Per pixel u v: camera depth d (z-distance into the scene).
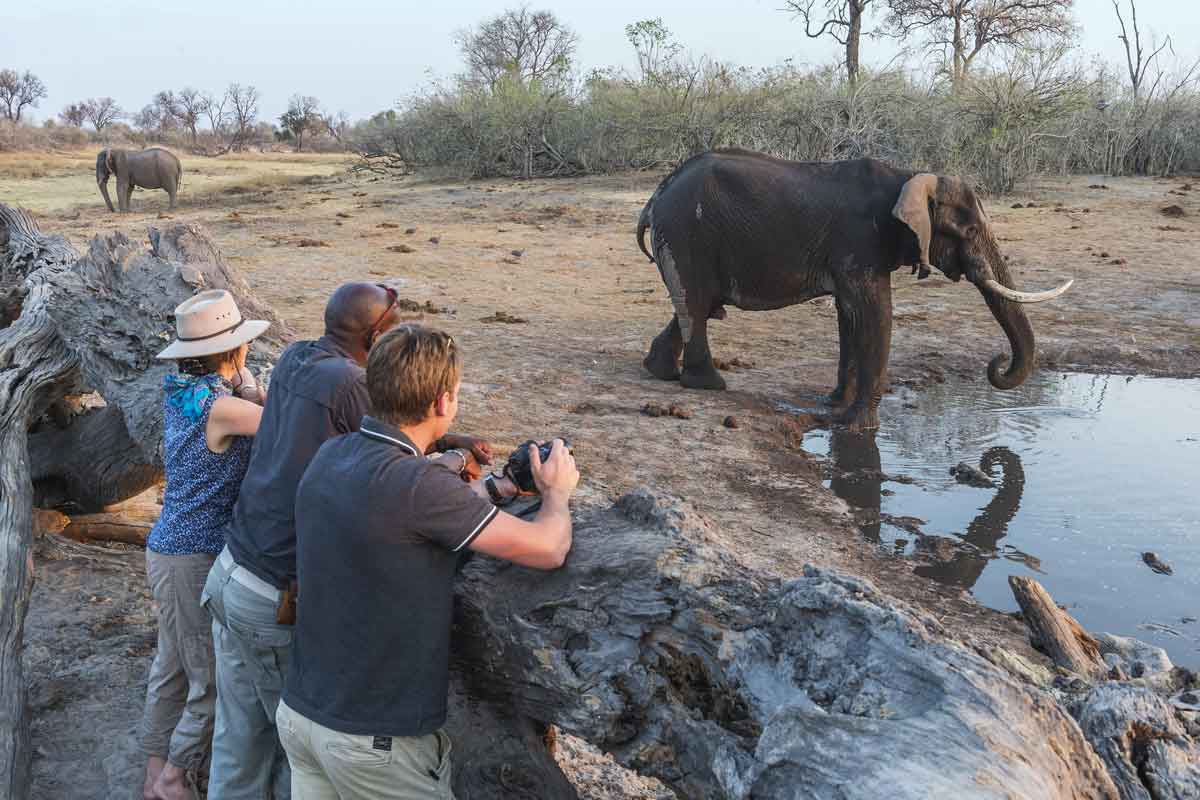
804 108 28.91
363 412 3.11
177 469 3.56
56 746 4.17
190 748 3.66
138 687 4.59
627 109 31.61
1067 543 6.92
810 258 9.52
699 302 9.97
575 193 28.00
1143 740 2.46
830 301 14.68
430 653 2.63
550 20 58.56
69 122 125.75
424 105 36.44
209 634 3.64
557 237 20.78
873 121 28.64
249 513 3.12
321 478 2.65
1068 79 27.31
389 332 2.71
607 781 4.07
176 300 5.29
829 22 40.38
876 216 9.27
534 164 34.47
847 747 2.20
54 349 6.11
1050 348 11.98
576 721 2.83
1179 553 6.77
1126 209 23.00
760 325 13.23
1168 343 12.23
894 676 2.42
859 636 2.54
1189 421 9.72
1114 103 32.03
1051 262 16.83
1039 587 3.99
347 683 2.60
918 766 2.13
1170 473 8.32
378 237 20.61
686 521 3.06
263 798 3.28
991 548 6.81
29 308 6.43
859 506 7.49
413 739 2.63
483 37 58.41
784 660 2.63
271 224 22.95
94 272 5.67
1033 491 7.88
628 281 16.17
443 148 35.69
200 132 114.31
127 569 5.91
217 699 3.43
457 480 2.63
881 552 6.60
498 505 3.00
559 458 2.88
